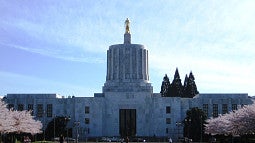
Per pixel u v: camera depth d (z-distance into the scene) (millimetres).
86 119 155625
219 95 159375
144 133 156625
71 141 136125
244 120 75375
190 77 191250
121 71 161500
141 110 157750
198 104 157875
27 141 95875
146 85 160625
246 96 158625
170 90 191125
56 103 156375
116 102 157875
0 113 67812
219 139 119125
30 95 157250
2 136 90375
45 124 154000
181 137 145250
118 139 142875
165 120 156500
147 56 165625
